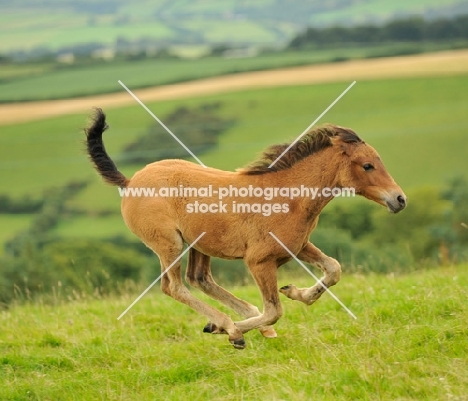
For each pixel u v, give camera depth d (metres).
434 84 53.00
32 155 49.78
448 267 11.52
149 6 144.75
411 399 5.94
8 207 43.59
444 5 104.75
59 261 23.36
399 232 24.39
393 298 8.49
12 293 17.17
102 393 6.75
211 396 6.47
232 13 134.38
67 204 43.22
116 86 61.41
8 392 6.93
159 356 7.64
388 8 114.44
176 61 75.88
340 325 7.87
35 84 64.75
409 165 40.19
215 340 8.01
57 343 8.45
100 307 10.09
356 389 6.21
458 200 24.94
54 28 118.50
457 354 6.78
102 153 8.06
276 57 71.94
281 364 6.96
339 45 75.94
